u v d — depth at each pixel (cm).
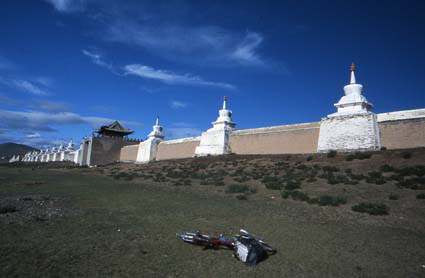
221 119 3556
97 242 758
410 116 2077
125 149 5969
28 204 1262
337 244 813
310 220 1080
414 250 773
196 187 1930
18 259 621
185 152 4125
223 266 648
